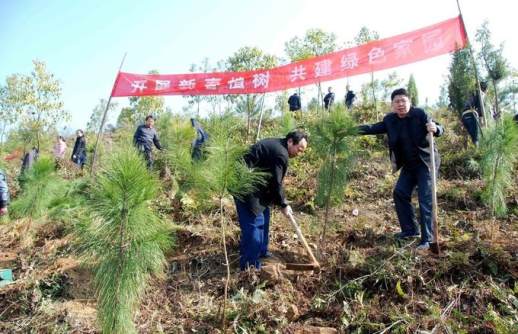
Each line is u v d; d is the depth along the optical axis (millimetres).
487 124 6609
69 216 4988
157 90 8375
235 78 8398
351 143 4598
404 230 4402
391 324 3166
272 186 3984
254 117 9672
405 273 3611
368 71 7293
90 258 2906
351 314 3322
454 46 6496
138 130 8023
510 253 3740
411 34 6926
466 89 7270
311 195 6109
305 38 14102
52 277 4043
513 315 3105
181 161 3732
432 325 3125
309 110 13914
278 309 3381
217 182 3307
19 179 5848
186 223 5371
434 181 3918
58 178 5793
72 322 3377
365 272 3787
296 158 7773
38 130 13898
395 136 4293
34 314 3588
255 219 4008
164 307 3656
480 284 3439
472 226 4695
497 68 7750
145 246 2785
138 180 2729
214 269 4297
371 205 5766
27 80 14367
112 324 2693
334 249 4410
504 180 4734
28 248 5152
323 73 7801
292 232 5012
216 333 3256
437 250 3809
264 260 4289
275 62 13195
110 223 2717
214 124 4754
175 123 7273
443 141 8000
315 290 3730
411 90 12781
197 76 8445
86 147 10641
